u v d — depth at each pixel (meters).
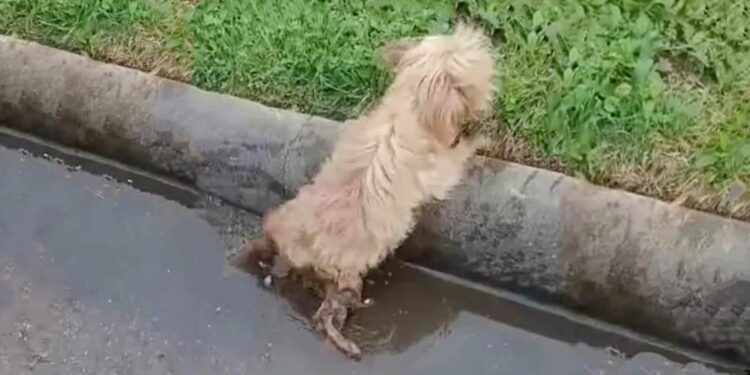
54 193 1.86
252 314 1.68
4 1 1.91
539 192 1.60
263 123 1.74
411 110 1.58
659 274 1.54
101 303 1.71
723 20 1.73
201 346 1.66
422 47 1.60
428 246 1.67
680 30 1.73
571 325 1.63
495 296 1.66
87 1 1.89
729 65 1.69
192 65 1.82
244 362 1.64
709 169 1.59
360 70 1.76
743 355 1.53
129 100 1.82
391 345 1.64
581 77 1.69
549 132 1.66
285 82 1.78
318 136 1.71
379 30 1.79
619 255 1.56
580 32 1.74
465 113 1.58
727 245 1.52
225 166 1.77
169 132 1.79
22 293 1.73
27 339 1.69
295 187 1.72
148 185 1.85
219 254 1.75
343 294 1.62
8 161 1.90
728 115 1.65
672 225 1.55
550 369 1.60
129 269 1.75
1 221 1.82
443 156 1.60
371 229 1.58
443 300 1.67
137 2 1.89
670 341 1.58
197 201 1.81
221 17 1.85
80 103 1.84
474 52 1.58
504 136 1.67
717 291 1.51
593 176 1.62
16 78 1.88
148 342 1.67
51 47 1.88
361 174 1.57
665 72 1.71
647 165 1.62
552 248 1.59
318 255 1.59
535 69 1.72
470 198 1.63
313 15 1.83
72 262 1.76
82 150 1.89
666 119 1.64
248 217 1.78
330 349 1.63
